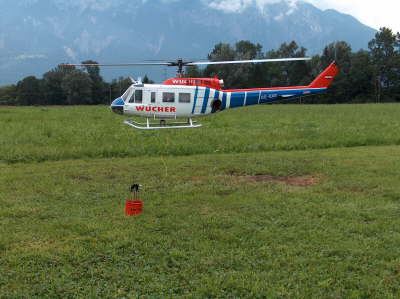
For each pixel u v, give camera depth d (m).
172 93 13.81
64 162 12.73
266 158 13.06
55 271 5.27
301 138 18.16
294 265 5.43
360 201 8.04
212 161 12.53
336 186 9.24
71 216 7.28
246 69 90.06
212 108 14.55
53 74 104.06
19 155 13.18
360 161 12.29
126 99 13.68
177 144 15.47
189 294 4.74
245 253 5.77
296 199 8.20
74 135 18.77
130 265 5.46
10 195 8.55
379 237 6.30
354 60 89.75
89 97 101.62
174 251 5.80
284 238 6.27
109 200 8.25
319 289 4.86
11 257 5.58
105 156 14.06
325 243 6.08
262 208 7.66
